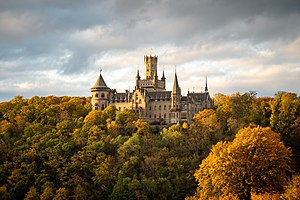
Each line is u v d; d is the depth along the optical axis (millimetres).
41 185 141750
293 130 138125
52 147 162625
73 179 143250
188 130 173750
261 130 97062
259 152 90438
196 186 129625
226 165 89500
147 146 158875
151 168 141250
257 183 86625
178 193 128875
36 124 188000
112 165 148750
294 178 83812
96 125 188875
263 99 187625
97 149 160625
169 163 139000
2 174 148750
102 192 140875
